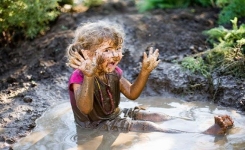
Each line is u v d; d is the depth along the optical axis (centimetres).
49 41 311
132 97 231
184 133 217
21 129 232
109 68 219
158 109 250
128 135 219
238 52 277
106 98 228
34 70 290
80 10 362
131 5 381
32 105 256
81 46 220
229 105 252
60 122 237
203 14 342
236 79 265
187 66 278
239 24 314
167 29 319
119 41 220
